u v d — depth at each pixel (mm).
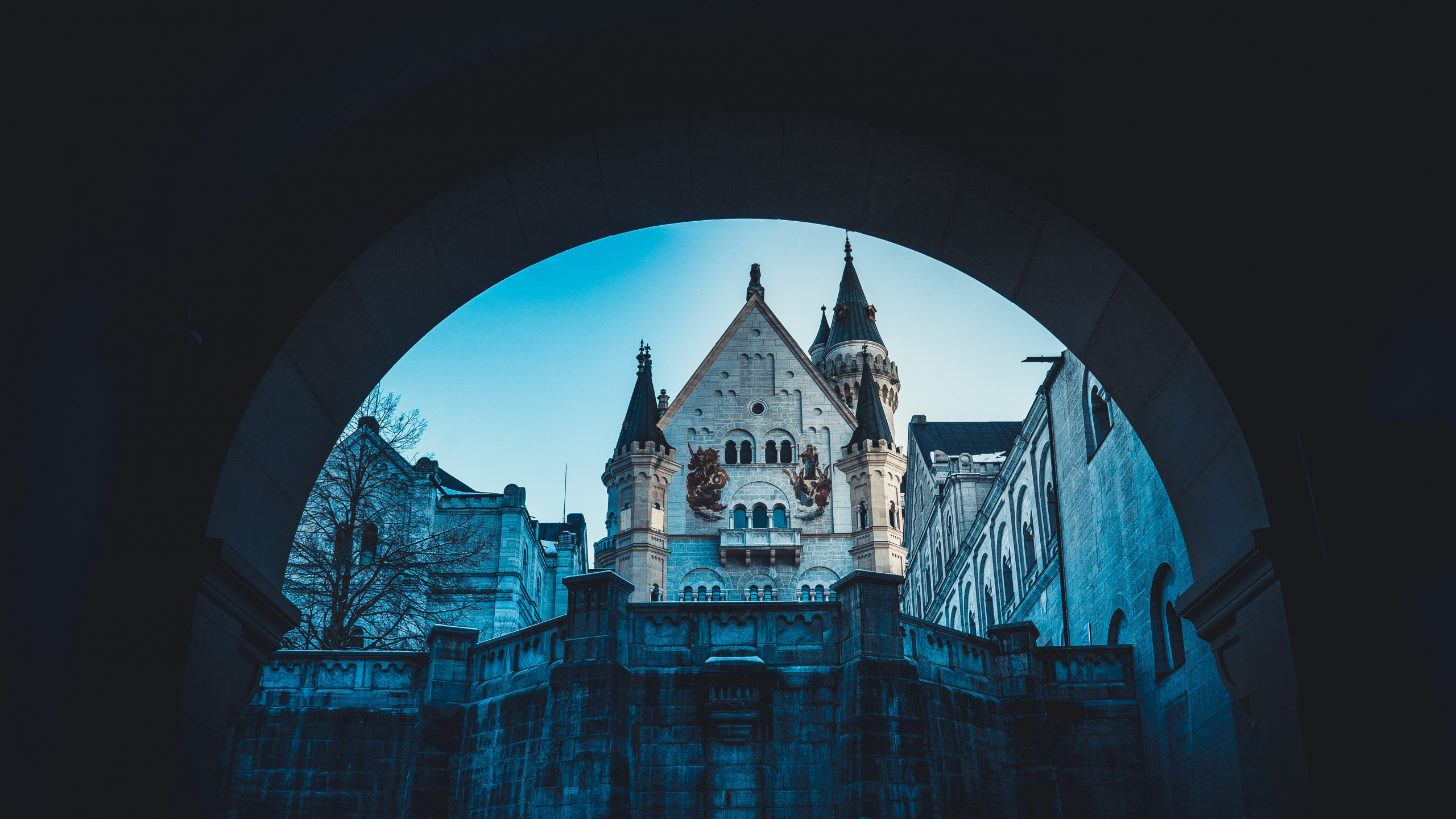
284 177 8289
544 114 8688
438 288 9695
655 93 8750
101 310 6867
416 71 8312
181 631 7277
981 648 28266
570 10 8344
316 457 9398
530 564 67812
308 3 7141
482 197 8953
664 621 26422
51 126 6055
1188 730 25406
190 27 6734
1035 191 8641
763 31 8664
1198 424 8922
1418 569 7270
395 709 27688
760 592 68500
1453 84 6734
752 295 76438
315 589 35219
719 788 24844
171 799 7090
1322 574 7660
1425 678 7148
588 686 25016
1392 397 7340
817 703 25578
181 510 7480
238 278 8086
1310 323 8141
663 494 67688
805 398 73750
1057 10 8016
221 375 7828
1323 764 7406
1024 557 45625
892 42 8656
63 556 6730
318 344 8625
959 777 25750
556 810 24344
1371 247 7559
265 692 27438
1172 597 27141
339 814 26625
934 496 67438
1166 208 8523
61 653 6781
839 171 9781
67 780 6805
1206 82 8125
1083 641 35000
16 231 5828
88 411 6898
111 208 6703
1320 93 7676
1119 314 9227
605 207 10047
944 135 8750
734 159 9656
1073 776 27891
